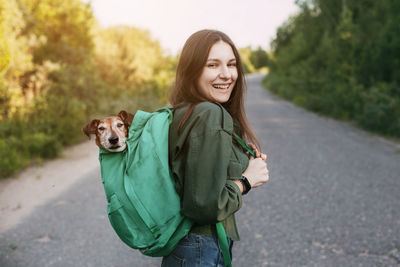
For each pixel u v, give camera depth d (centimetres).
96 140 147
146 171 133
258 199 540
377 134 1147
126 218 132
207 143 126
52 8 1185
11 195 561
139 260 371
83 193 573
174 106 148
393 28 1366
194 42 150
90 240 411
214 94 152
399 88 1266
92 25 1389
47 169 720
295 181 624
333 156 812
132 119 158
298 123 1402
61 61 1150
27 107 910
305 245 392
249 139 177
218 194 121
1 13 836
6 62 818
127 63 1686
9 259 362
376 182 612
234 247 392
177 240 132
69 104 1005
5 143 723
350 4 1895
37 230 432
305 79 2397
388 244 387
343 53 1794
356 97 1460
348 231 423
